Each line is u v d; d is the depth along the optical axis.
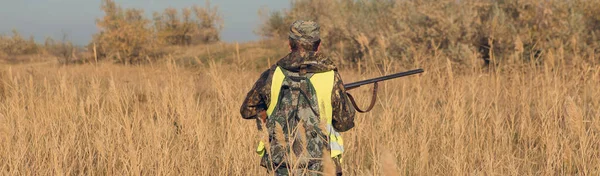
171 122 7.56
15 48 42.09
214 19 43.41
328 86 4.00
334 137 4.07
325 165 3.06
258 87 4.12
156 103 8.45
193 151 6.54
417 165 6.16
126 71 14.84
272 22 35.16
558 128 6.72
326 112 4.00
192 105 7.63
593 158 5.74
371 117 7.69
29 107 7.93
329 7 25.41
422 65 12.34
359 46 20.22
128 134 5.92
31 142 6.73
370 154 6.68
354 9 23.50
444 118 7.44
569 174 5.71
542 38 16.66
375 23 21.52
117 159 6.31
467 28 17.61
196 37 43.00
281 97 4.04
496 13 17.55
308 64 3.99
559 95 8.20
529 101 8.52
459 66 15.58
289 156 4.02
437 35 18.03
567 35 16.48
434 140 7.12
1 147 6.02
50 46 42.34
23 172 5.70
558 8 17.23
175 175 6.03
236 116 7.30
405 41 18.23
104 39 32.22
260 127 4.15
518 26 17.69
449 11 18.56
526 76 10.25
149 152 6.04
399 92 10.16
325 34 21.95
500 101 9.30
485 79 9.97
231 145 6.34
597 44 16.12
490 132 6.99
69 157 6.21
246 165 6.18
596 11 17.77
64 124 7.38
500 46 17.02
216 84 8.22
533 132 7.32
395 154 6.07
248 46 31.28
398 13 19.91
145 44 32.09
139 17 34.94
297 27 4.02
